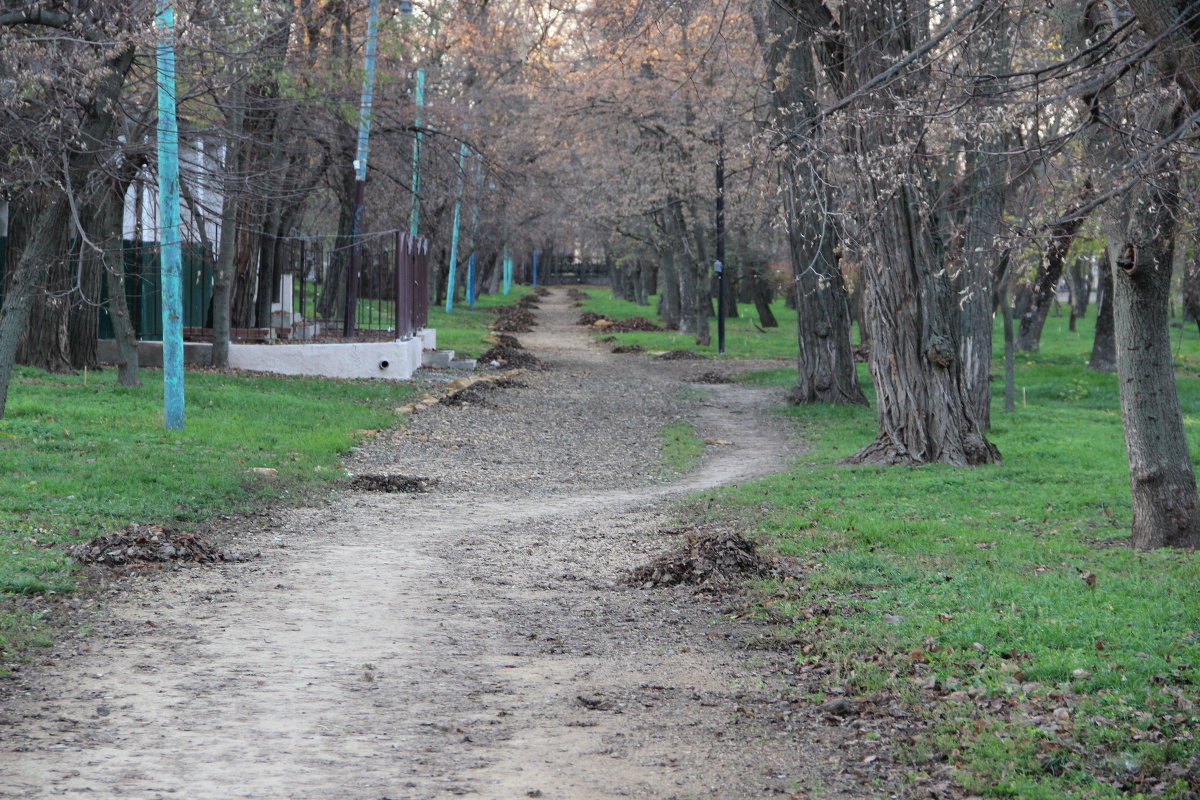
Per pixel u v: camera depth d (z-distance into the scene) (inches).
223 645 300.8
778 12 840.3
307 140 1242.6
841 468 674.2
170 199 683.4
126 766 211.0
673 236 1867.6
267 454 645.9
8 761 210.4
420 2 1320.1
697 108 1392.7
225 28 735.1
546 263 4670.3
